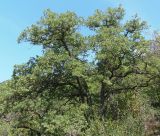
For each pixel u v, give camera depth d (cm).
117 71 3291
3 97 3194
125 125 2934
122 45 3069
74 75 3022
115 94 3531
